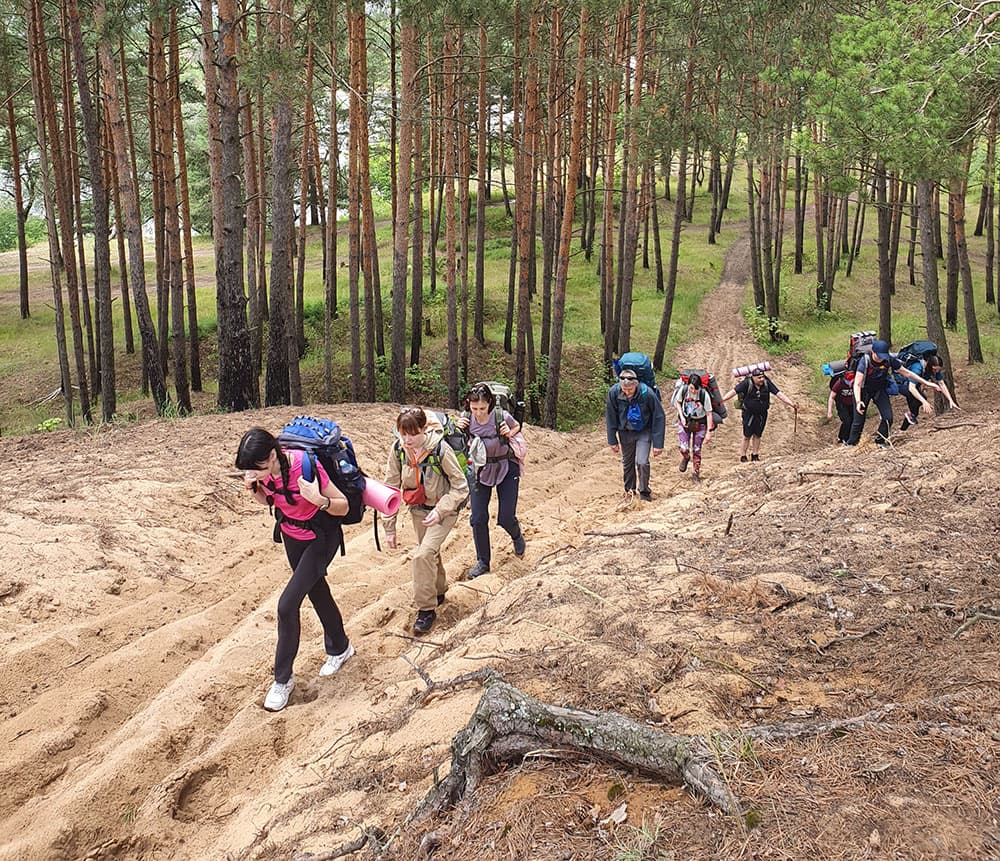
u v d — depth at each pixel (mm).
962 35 9992
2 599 5582
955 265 26734
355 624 5820
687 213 48656
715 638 3996
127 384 25953
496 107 34469
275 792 3801
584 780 2686
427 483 5746
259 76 13398
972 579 4344
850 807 2223
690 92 23781
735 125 23578
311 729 4449
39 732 4414
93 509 7188
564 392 22844
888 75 10570
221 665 5129
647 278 36750
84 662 5137
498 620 4996
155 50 18781
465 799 2809
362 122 17172
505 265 35969
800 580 4676
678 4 20891
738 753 2508
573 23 20469
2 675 4812
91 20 16250
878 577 4598
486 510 6824
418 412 5645
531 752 2852
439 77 22031
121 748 4262
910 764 2385
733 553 5484
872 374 11109
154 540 6918
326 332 20125
